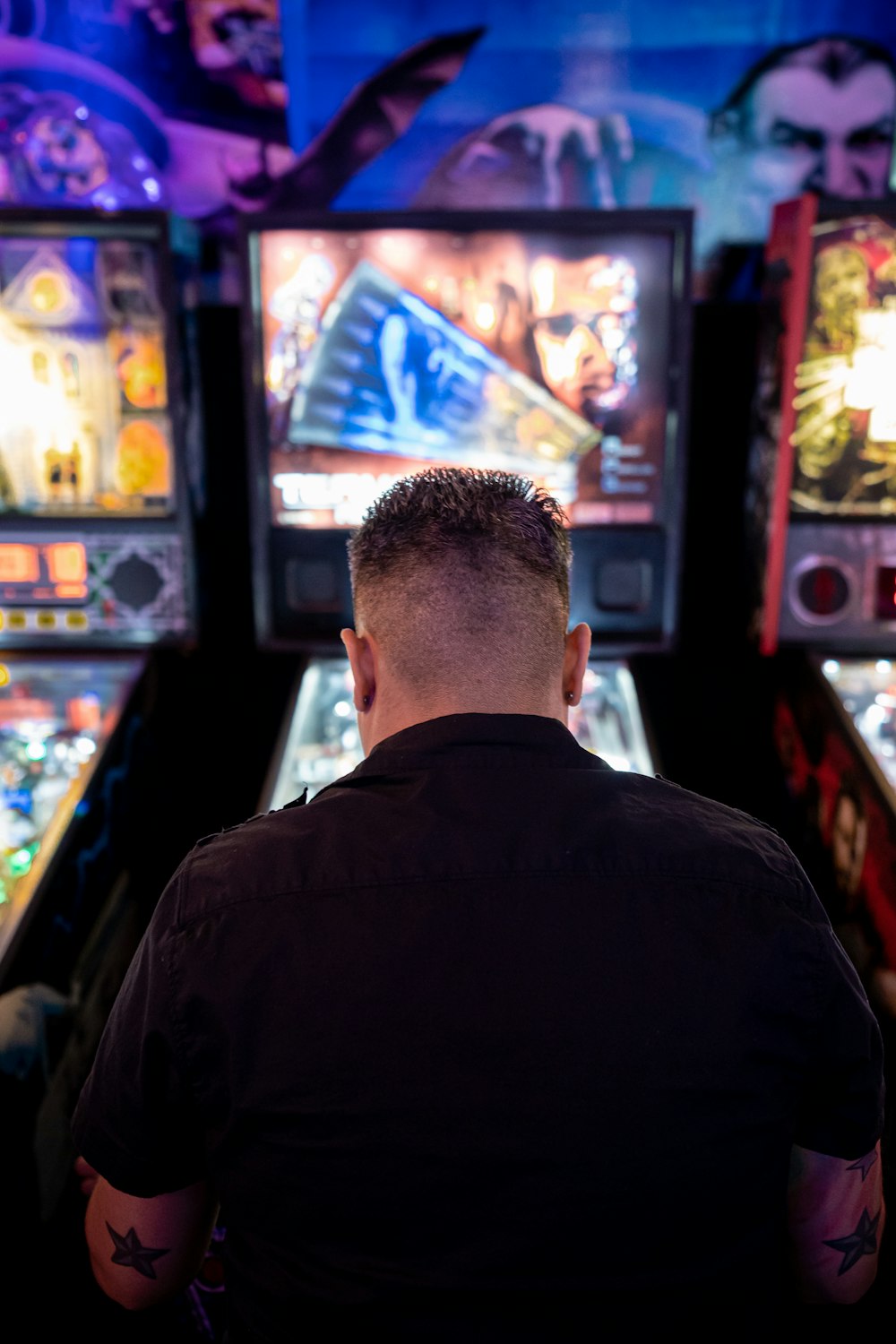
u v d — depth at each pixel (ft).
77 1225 6.10
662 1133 2.44
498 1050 2.41
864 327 7.34
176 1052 2.54
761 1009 2.52
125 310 7.43
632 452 7.57
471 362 7.45
